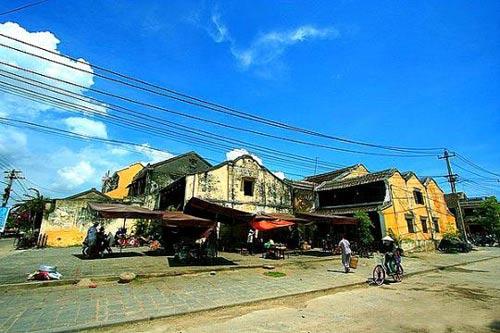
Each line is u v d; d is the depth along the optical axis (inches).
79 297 323.9
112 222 973.8
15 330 224.2
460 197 1825.8
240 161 956.0
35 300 309.4
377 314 284.8
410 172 1086.4
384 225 884.6
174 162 1257.4
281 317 271.9
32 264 523.8
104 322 244.7
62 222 919.0
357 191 1031.6
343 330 237.5
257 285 407.2
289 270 548.7
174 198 964.6
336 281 451.2
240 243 849.5
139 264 530.0
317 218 748.0
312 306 314.0
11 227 1531.7
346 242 548.1
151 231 905.5
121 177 1533.0
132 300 315.0
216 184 892.0
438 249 1056.2
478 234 1556.3
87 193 1159.0
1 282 369.7
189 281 423.2
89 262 551.2
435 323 258.5
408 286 435.5
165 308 288.5
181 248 590.9
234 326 246.1
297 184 1141.7
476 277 523.5
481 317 278.4
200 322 256.8
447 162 1235.2
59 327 232.2
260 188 978.1
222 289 377.4
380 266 456.4
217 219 633.6
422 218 1059.9
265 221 681.0
